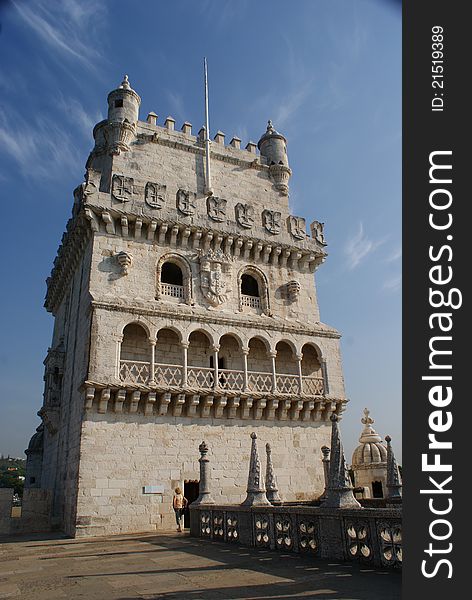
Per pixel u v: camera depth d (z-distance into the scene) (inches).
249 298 1331.2
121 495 992.9
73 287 1397.6
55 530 1106.7
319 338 1358.3
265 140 1622.8
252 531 668.1
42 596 408.5
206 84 1550.2
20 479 3796.8
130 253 1190.9
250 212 1397.6
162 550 684.1
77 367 1144.2
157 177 1347.2
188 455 1090.1
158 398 1088.8
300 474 1216.8
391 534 445.1
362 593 359.3
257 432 1194.0
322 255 1459.2
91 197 1175.6
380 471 1251.2
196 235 1277.1
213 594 383.9
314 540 546.3
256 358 1312.7
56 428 1317.7
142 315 1117.1
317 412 1289.4
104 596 397.4
